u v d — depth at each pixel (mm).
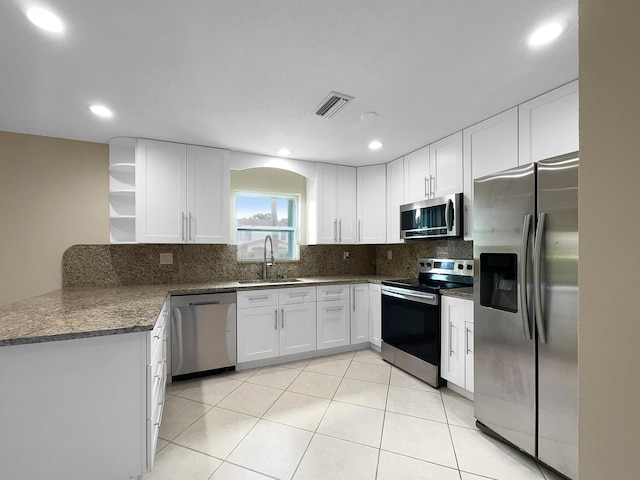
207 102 2170
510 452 1826
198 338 2838
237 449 1852
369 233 3838
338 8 1334
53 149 2793
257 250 3771
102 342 1384
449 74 1847
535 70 1808
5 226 2633
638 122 644
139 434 1438
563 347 1564
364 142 3020
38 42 1511
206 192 3092
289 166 3545
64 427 1334
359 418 2184
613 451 688
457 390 2564
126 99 2111
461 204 2703
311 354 3420
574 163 1505
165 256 3195
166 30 1450
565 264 1551
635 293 648
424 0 1295
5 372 1269
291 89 2010
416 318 2861
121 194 2992
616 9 683
